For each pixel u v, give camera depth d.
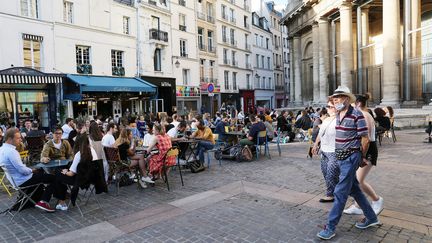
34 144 9.26
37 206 5.51
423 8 21.70
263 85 47.81
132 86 21.25
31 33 17.48
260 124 9.85
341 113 4.12
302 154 10.58
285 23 33.72
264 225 4.58
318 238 4.07
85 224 4.93
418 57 17.45
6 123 15.38
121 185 7.19
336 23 25.39
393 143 11.60
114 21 22.50
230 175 7.86
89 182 5.70
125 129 7.12
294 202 5.55
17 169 5.42
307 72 30.91
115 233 4.52
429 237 4.01
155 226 4.71
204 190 6.59
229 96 37.84
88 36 20.64
